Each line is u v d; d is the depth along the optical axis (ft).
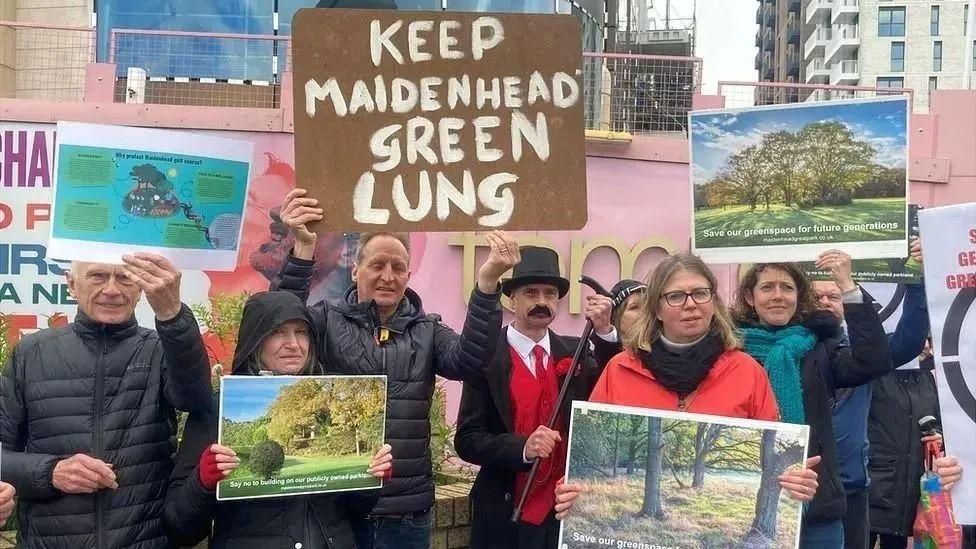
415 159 12.12
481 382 13.88
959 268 11.84
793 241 12.89
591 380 14.37
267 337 11.28
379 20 12.10
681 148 27.89
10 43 30.04
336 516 11.43
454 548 16.62
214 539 11.14
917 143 28.66
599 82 29.12
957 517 11.73
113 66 26.96
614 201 27.63
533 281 14.20
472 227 12.17
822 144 12.78
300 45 12.00
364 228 12.01
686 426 11.07
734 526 10.78
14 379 11.38
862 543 14.23
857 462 14.16
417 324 13.67
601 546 11.19
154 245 11.01
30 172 25.49
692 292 11.60
